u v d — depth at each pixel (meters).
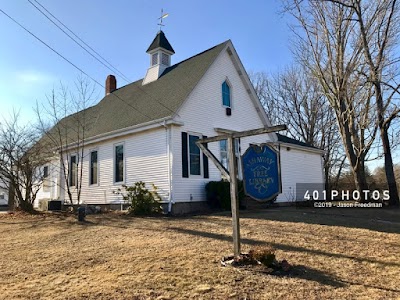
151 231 9.99
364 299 5.03
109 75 24.36
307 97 38.25
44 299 4.91
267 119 19.81
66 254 7.56
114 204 16.95
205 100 16.33
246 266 6.28
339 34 18.84
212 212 14.52
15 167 16.67
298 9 22.33
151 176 15.22
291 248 7.79
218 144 16.75
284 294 5.15
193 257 6.98
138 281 5.60
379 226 10.64
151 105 16.77
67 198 20.17
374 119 20.48
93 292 5.15
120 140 17.12
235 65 18.39
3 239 9.66
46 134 20.59
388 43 17.56
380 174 35.25
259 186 6.57
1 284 5.60
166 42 20.12
